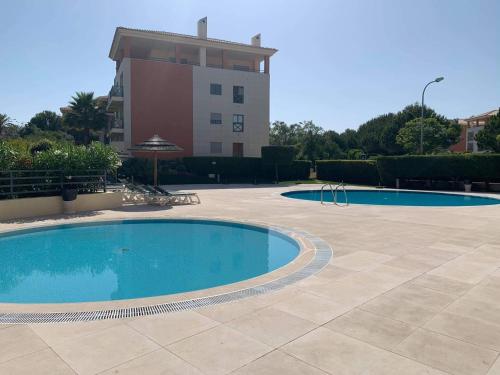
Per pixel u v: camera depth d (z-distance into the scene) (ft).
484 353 12.78
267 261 29.07
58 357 12.53
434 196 82.53
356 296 18.30
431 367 11.91
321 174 131.54
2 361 12.27
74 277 25.50
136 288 23.30
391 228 37.24
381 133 208.44
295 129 217.97
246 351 12.91
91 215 46.93
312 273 22.15
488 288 19.44
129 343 13.52
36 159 48.47
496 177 83.76
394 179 99.91
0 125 151.53
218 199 66.54
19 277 25.48
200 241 35.91
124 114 115.75
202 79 125.08
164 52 132.36
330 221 41.83
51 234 38.60
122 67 118.01
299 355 12.66
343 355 12.65
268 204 58.80
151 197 58.03
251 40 138.82
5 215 43.70
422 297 18.15
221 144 129.39
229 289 19.42
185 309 16.72
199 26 127.13
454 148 236.84
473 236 33.06
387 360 12.34
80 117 138.31
